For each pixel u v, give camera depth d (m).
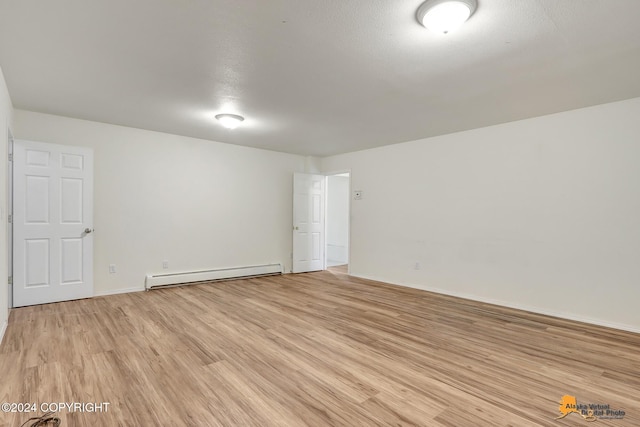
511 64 2.56
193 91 3.19
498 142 4.22
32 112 3.87
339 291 4.83
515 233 4.05
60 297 4.00
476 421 1.77
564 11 1.87
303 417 1.80
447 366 2.42
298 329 3.17
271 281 5.54
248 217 5.84
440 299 4.42
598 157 3.45
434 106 3.55
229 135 4.99
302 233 6.47
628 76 2.75
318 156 6.78
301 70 2.70
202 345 2.75
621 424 1.76
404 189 5.30
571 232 3.62
